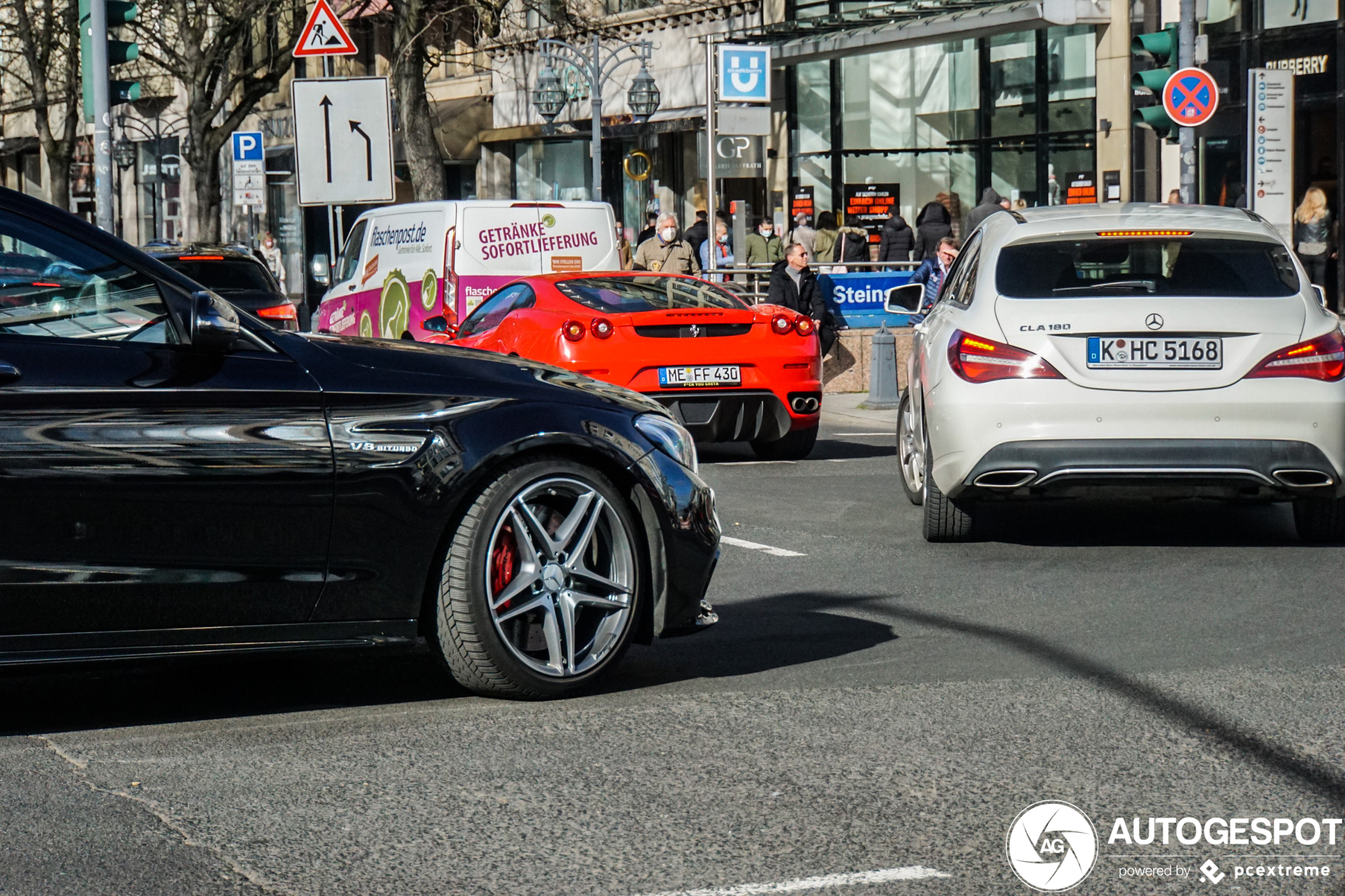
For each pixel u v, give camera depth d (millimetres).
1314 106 23391
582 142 37219
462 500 5469
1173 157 25516
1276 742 5082
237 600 5238
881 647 6473
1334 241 23172
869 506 10586
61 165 45219
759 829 4301
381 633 5457
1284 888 3912
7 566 4934
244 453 5184
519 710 5535
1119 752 4984
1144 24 25500
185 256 19094
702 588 5926
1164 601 7305
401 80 29094
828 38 27688
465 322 14438
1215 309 8133
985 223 9555
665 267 22109
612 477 5828
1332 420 8086
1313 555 8477
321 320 19266
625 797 4578
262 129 48906
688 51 33375
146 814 4418
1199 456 8070
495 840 4219
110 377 5066
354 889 3871
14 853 4102
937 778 4738
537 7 32375
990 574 8062
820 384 13188
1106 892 3873
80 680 5988
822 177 31281
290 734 5238
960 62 28703
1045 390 8141
